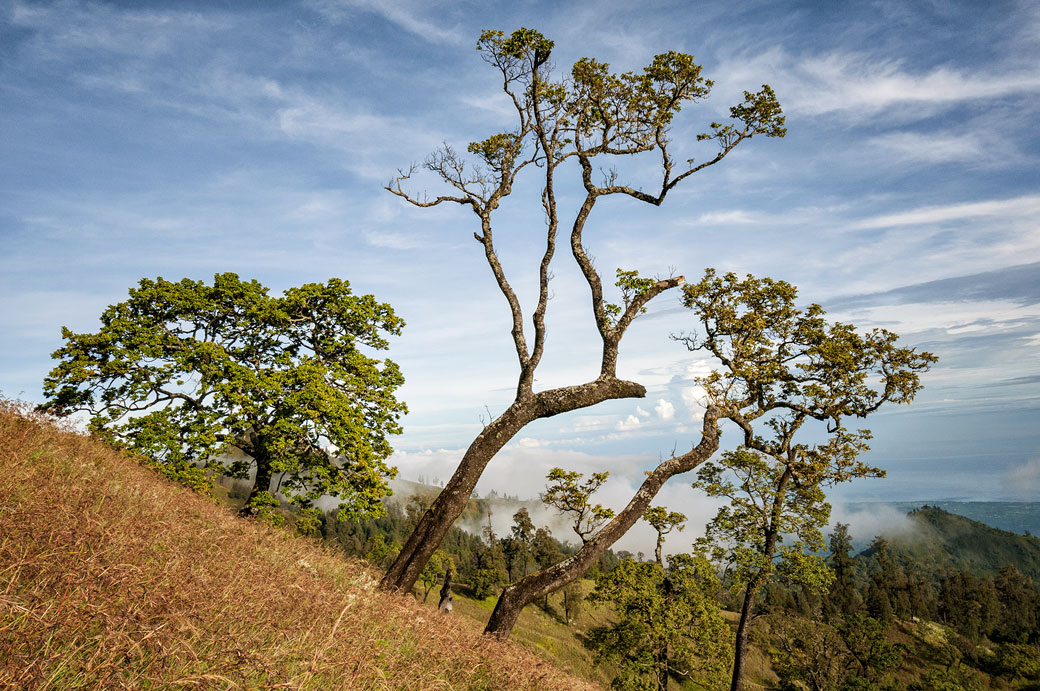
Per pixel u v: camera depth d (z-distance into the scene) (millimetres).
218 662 3527
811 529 23672
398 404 23984
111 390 20609
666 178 13664
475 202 14078
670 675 28812
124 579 3879
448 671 6172
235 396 19516
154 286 22422
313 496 21172
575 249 13336
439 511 11016
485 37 13102
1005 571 137000
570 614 59781
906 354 23406
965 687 53844
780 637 41000
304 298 24391
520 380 12352
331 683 4227
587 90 13094
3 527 4355
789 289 23172
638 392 12430
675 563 27188
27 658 3000
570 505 25078
